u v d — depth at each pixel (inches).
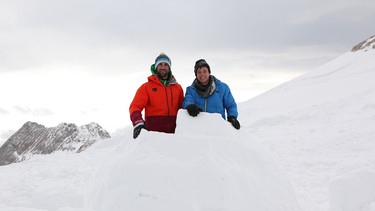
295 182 226.7
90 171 292.2
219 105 139.1
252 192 107.4
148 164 108.8
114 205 104.7
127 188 106.0
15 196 217.6
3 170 377.7
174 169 106.6
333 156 281.4
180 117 128.4
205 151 111.0
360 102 509.7
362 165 236.4
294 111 542.0
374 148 292.0
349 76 925.8
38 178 272.8
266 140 374.9
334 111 490.3
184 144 113.7
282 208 114.6
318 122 445.7
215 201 101.2
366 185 141.3
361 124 386.9
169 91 140.9
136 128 127.3
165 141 115.3
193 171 105.7
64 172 288.8
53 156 452.1
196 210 99.7
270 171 120.9
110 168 117.5
